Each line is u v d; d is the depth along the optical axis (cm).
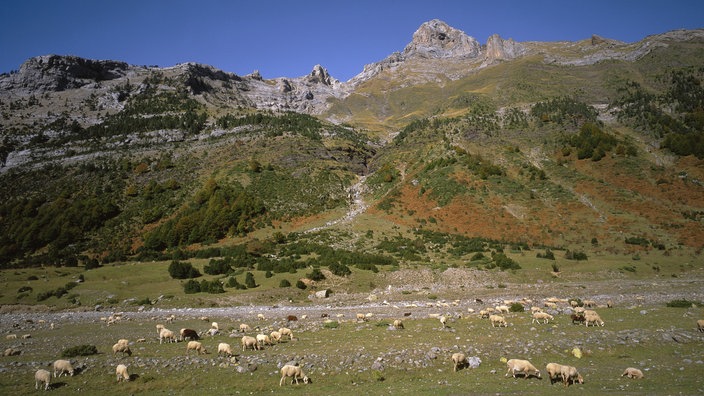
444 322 3291
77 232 10188
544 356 2317
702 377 1880
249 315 4453
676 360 2166
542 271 6850
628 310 3681
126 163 14150
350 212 11519
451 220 10012
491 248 8175
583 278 6625
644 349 2389
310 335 3158
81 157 15312
